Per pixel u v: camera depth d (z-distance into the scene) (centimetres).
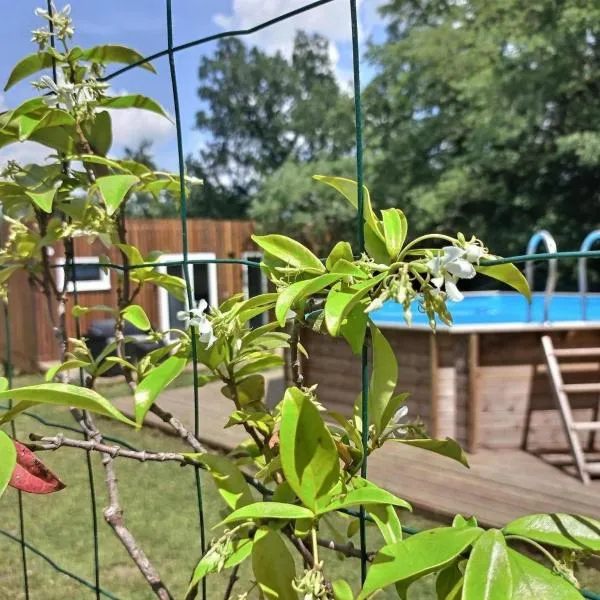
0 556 309
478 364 461
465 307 898
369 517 97
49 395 85
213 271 1048
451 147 1445
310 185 1461
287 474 79
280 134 2645
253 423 103
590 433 473
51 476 98
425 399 468
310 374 534
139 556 111
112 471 119
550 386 468
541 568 69
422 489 362
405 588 78
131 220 935
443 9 1500
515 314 828
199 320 95
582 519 75
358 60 85
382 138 1520
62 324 134
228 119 2745
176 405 578
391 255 82
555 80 1236
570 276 1350
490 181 1372
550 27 1238
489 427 464
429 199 1370
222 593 258
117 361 114
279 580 82
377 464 407
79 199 125
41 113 115
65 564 299
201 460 98
